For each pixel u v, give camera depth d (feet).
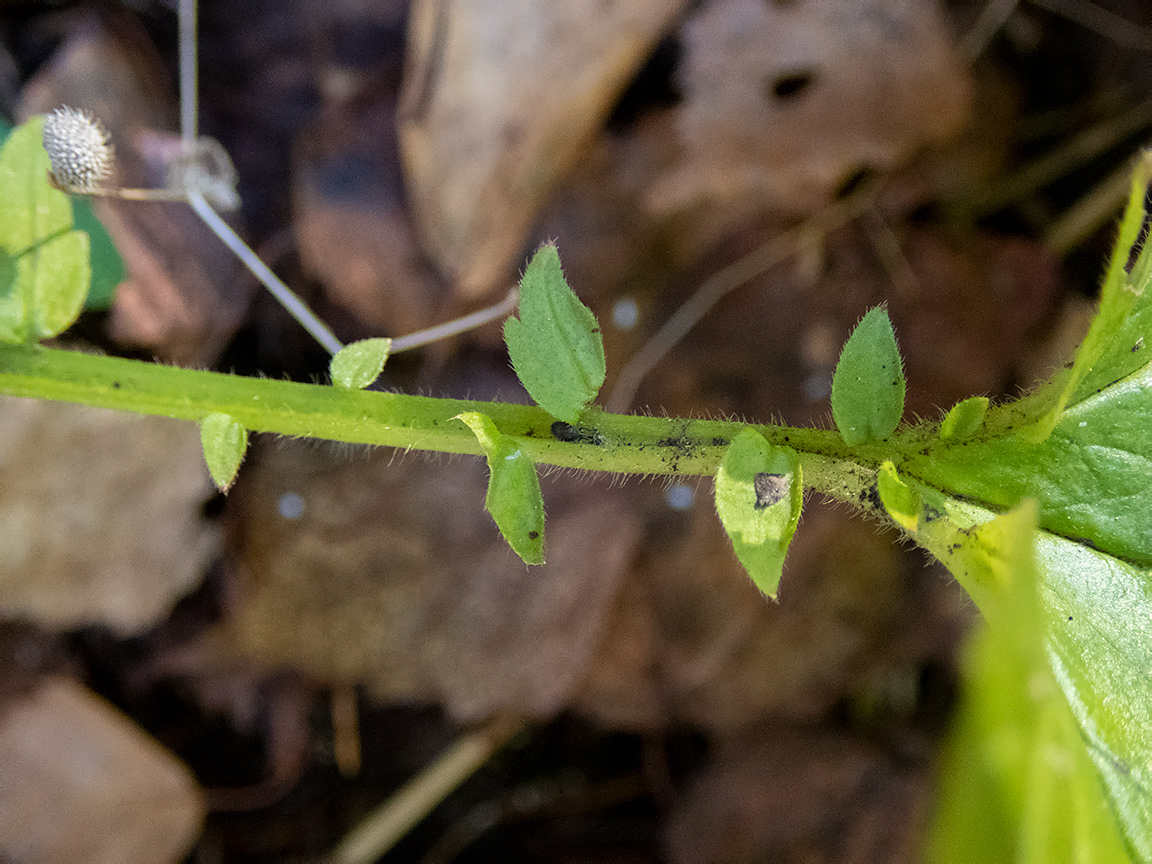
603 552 0.50
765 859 0.52
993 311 0.49
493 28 0.41
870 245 0.48
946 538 0.22
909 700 0.54
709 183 0.45
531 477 0.23
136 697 0.48
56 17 0.42
